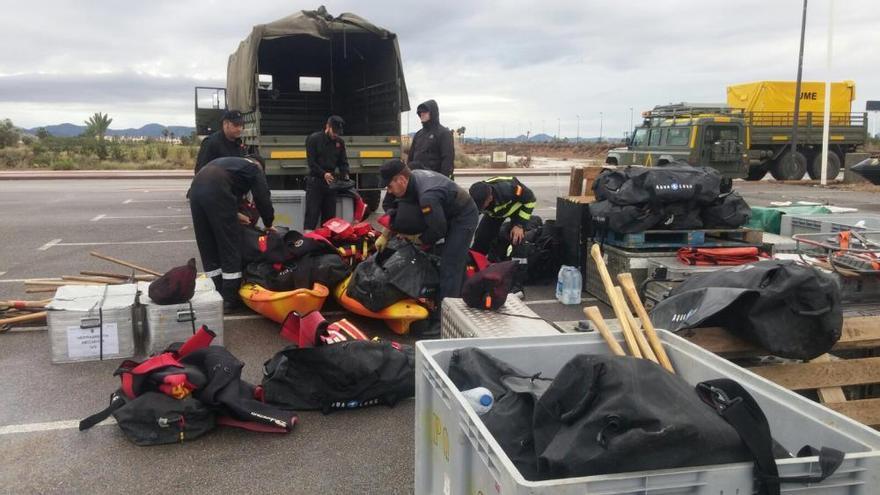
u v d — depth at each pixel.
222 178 6.14
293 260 6.00
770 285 3.30
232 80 13.12
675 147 17.78
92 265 8.81
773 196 17.73
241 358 5.34
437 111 8.62
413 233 5.80
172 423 3.87
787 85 22.73
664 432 1.79
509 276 4.57
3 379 4.81
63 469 3.61
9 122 44.84
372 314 5.71
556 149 64.69
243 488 3.45
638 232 6.34
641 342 2.88
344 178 9.88
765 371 3.41
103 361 5.16
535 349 2.93
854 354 3.96
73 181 23.86
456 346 2.86
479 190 6.45
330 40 11.88
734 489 1.82
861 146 24.08
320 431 4.09
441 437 2.38
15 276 8.14
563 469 1.84
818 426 2.10
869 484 1.82
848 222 6.46
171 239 11.02
